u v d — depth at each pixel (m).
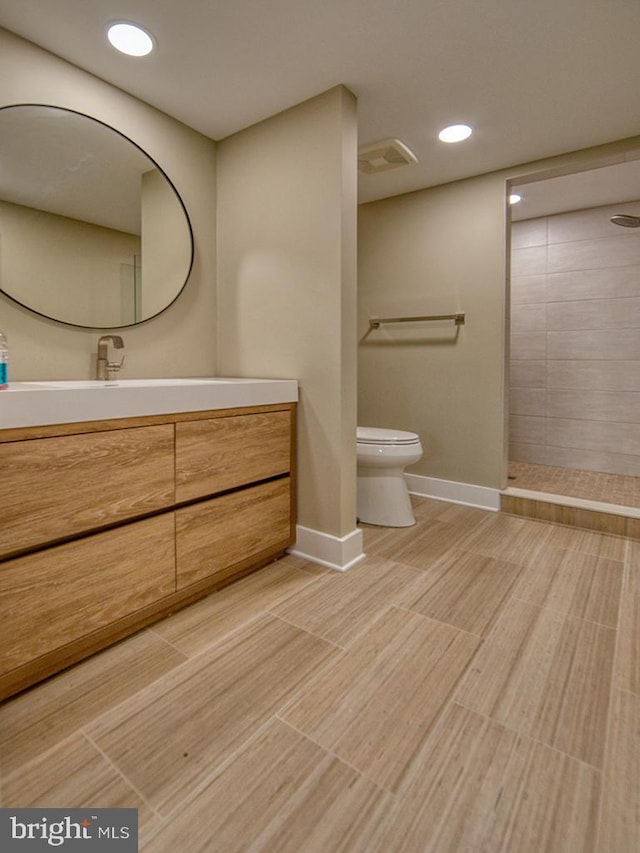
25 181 1.59
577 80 1.77
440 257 2.85
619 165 2.72
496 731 1.10
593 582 1.86
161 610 1.53
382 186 2.84
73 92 1.67
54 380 1.72
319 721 1.13
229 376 2.27
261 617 1.58
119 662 1.34
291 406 1.99
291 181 1.95
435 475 2.98
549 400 3.77
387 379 3.13
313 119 1.87
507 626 1.54
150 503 1.45
